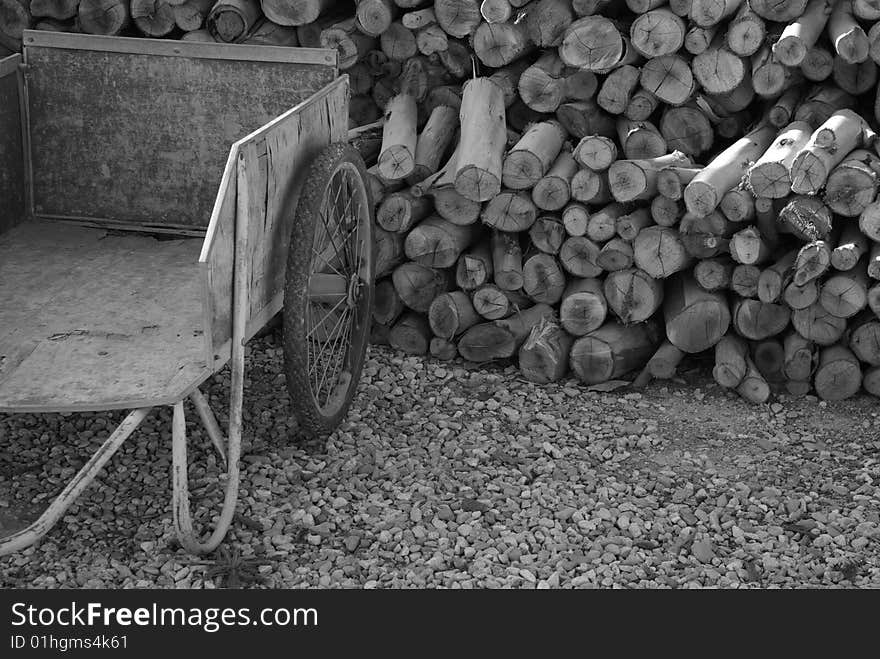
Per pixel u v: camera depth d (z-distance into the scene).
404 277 4.37
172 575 3.11
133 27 4.53
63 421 3.85
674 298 4.30
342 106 3.87
